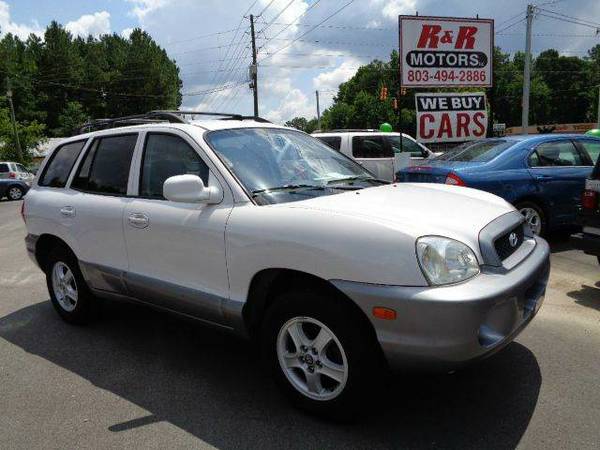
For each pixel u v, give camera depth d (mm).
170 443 2908
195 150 3617
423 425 2961
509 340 2840
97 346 4344
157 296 3789
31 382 3734
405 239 2658
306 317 2943
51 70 86312
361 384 2801
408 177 7117
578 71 86938
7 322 5078
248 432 2977
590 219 5094
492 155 6816
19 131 48062
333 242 2797
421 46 11602
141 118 4492
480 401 3189
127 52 98188
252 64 36531
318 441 2857
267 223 3074
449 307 2516
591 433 2820
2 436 3049
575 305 4816
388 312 2621
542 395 3232
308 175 3746
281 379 3158
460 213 3086
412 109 61062
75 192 4582
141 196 3963
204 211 3420
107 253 4176
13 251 9078
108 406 3348
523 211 6719
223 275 3316
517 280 2803
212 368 3844
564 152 7039
